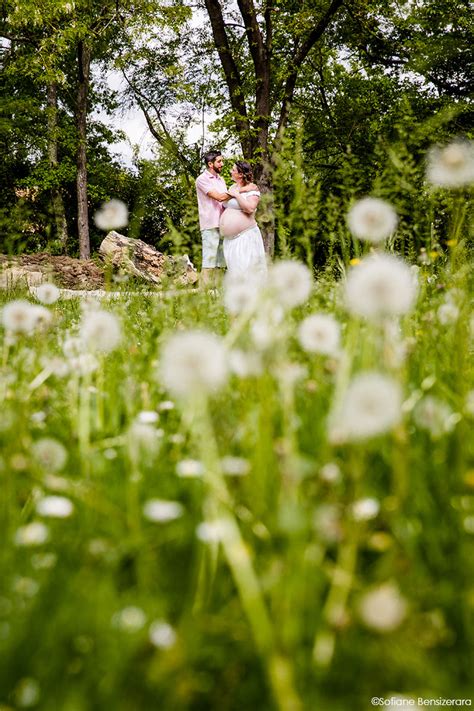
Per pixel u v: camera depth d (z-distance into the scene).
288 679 1.04
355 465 1.54
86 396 2.18
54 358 2.71
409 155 3.11
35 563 1.42
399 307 1.58
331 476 1.56
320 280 3.87
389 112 22.61
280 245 3.19
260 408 1.92
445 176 2.14
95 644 1.16
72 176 26.45
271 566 1.32
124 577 1.41
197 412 1.79
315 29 19.41
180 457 1.99
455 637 1.23
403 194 3.19
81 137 25.61
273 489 1.59
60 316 4.49
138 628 1.19
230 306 2.45
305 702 1.05
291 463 1.45
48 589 1.32
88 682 1.08
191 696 1.10
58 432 2.24
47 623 1.20
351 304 1.61
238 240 7.32
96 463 1.87
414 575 1.35
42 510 1.55
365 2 19.50
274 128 20.45
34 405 2.43
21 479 1.74
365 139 23.52
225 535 1.29
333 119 23.97
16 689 1.08
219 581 1.37
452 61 21.34
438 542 1.48
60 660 1.12
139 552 1.44
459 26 20.94
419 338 2.91
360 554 1.47
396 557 1.39
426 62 20.69
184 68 21.59
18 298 6.70
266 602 1.30
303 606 1.23
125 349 3.30
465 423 1.86
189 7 20.28
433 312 3.07
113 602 1.24
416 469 1.68
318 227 3.16
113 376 2.70
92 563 1.39
